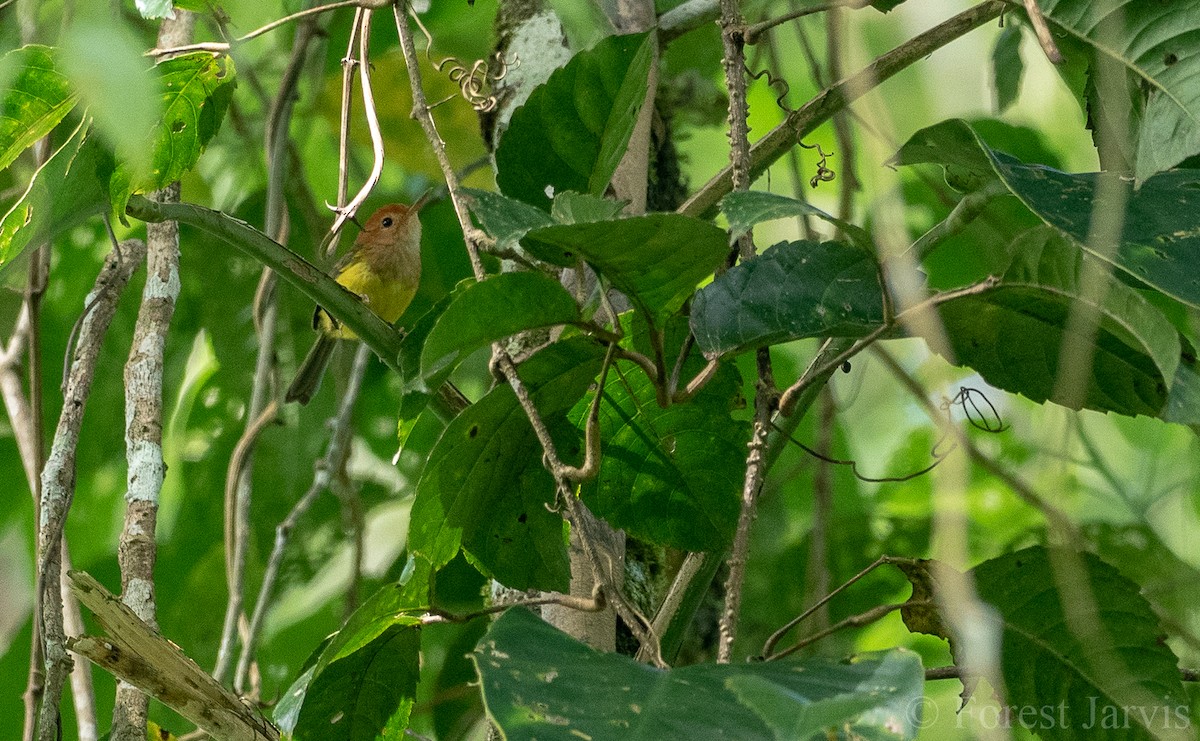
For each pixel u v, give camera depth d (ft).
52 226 17.08
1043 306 15.02
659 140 28.53
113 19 7.78
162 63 17.34
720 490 16.20
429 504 14.85
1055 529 12.97
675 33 22.16
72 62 7.30
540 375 14.55
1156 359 11.66
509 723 10.16
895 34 14.52
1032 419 27.48
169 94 17.70
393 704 16.47
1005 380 16.10
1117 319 12.44
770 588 32.04
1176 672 15.64
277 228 27.73
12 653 33.09
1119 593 15.76
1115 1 14.76
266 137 27.63
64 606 22.88
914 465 35.04
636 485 16.17
